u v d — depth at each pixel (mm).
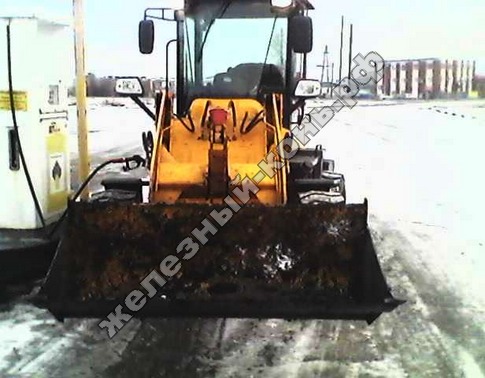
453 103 56562
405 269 7086
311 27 6207
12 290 6039
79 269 4648
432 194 11594
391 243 8188
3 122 6305
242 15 6812
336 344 5137
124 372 4578
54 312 4355
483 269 7102
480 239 8398
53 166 6637
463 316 5727
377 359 4836
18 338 5141
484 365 4734
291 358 4852
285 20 6805
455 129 27141
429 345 5102
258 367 4688
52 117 6586
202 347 5062
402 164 15602
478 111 41750
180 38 6855
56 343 5059
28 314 5648
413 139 22359
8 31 6164
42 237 6199
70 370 4586
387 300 4324
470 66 71500
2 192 6395
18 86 6254
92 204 4637
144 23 6812
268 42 6848
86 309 4383
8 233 6312
